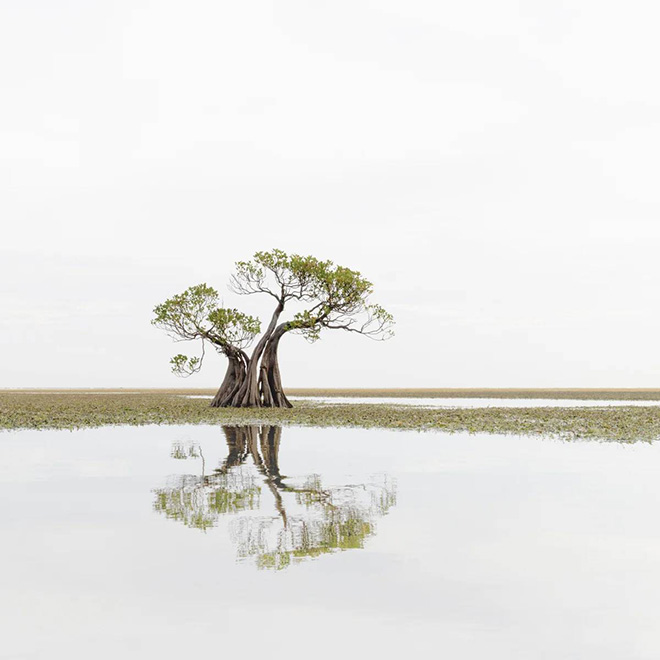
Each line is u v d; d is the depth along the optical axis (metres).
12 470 17.55
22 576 8.41
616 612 7.23
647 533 10.54
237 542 10.02
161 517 11.73
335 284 57.56
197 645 6.39
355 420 36.94
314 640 6.50
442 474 16.88
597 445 23.89
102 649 6.30
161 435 28.44
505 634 6.65
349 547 9.73
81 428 31.98
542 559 9.12
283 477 16.47
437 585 8.07
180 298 56.22
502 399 82.06
